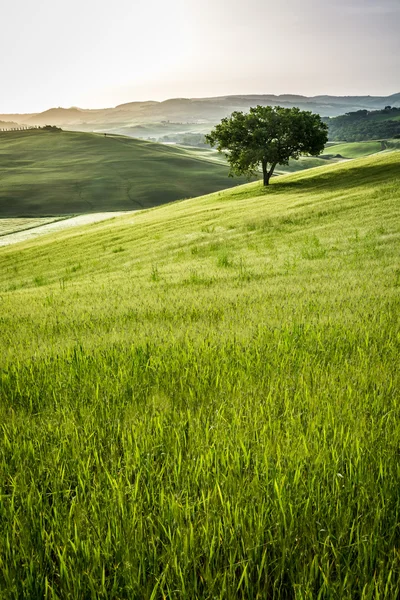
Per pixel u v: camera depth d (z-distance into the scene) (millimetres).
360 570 1752
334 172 57469
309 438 2635
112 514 2035
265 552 1748
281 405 3279
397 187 34750
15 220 138875
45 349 5418
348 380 3609
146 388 3787
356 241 18969
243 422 2928
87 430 2957
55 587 1773
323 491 2176
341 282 9750
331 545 1791
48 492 2389
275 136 58656
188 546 1839
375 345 4535
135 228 47250
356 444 2480
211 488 2240
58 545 1922
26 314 9359
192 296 9734
